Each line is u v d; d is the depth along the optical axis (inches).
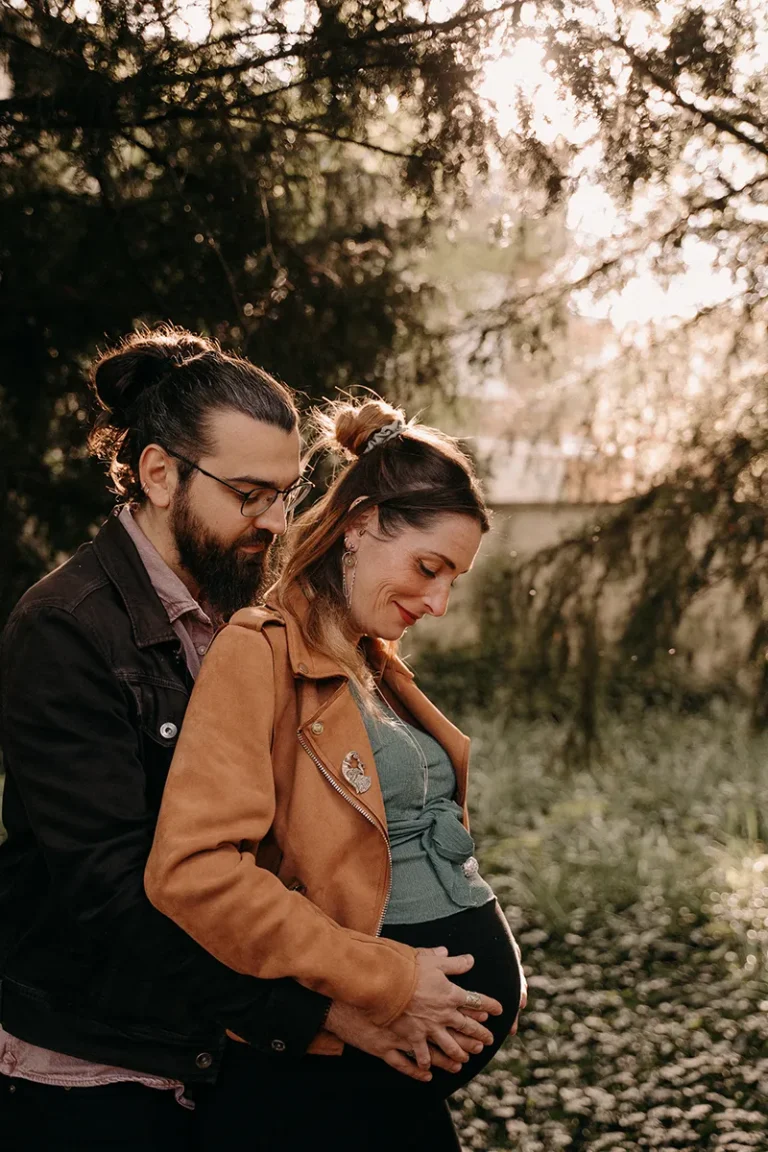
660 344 170.1
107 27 112.0
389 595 73.0
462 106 117.2
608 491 185.2
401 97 118.9
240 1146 68.4
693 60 117.9
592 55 114.8
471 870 75.1
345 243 159.5
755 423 165.9
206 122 126.9
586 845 233.5
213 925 61.5
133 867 63.2
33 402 155.3
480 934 72.7
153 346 73.8
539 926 199.0
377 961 63.8
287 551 79.4
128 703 67.2
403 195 129.6
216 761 64.6
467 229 178.9
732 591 173.8
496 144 119.8
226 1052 69.3
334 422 79.7
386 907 70.2
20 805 68.3
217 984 63.6
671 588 169.0
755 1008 161.6
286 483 70.6
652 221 147.6
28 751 64.3
